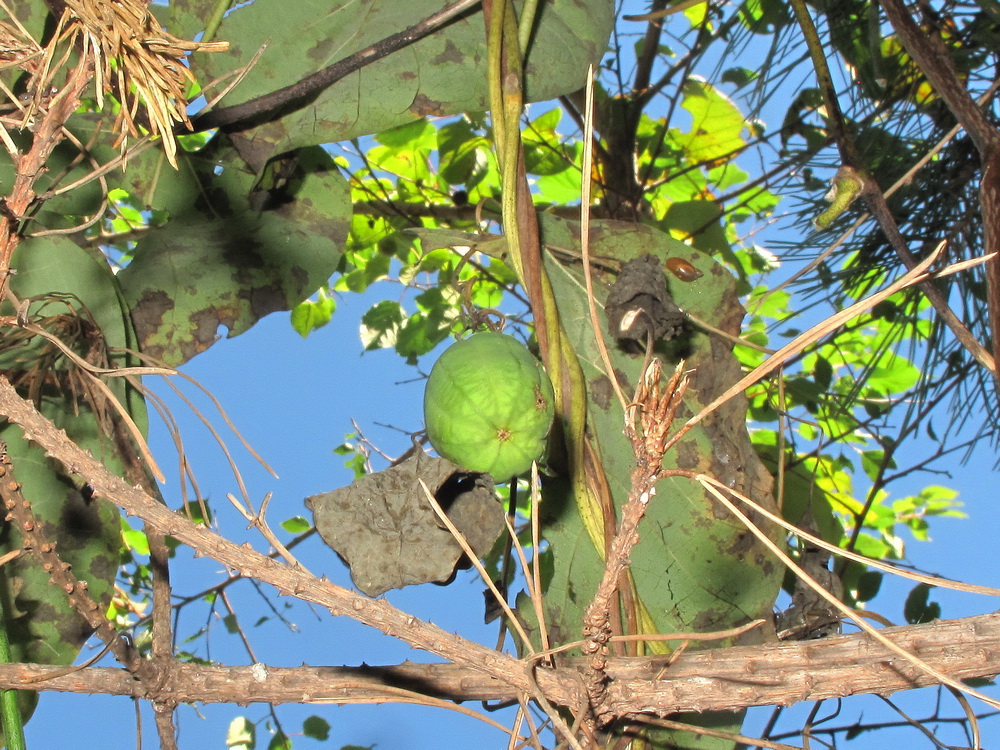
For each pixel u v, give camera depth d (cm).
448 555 148
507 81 177
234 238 203
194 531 116
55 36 113
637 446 97
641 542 191
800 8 212
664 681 135
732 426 198
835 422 350
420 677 147
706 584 189
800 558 190
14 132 186
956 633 130
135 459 175
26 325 125
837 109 204
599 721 137
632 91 316
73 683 133
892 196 232
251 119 194
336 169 211
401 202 358
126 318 183
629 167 307
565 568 183
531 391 146
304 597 119
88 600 123
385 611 122
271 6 199
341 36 201
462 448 145
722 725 170
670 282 199
